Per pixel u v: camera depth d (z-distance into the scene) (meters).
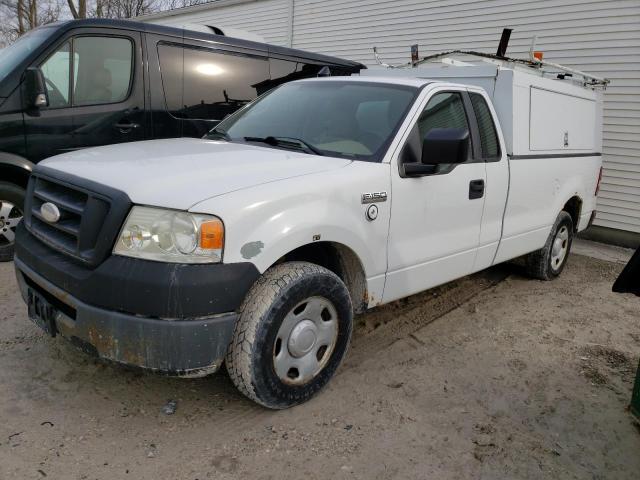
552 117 5.33
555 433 3.13
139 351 2.58
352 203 3.19
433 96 3.92
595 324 4.82
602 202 8.39
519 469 2.79
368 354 3.89
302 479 2.59
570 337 4.50
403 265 3.65
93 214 2.71
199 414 3.03
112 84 5.65
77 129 5.43
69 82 5.39
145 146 3.62
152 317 2.55
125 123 5.74
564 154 5.57
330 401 3.24
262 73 6.87
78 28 5.41
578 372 3.88
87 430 2.82
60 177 3.04
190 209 2.57
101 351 2.65
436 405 3.30
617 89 8.03
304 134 3.83
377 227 3.37
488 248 4.51
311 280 2.94
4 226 5.30
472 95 4.34
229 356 2.80
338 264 3.40
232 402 3.16
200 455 2.70
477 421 3.17
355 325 4.39
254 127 4.08
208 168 2.96
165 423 2.93
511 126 4.68
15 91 5.09
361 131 3.69
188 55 6.18
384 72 5.56
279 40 12.83
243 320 2.77
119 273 2.56
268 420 3.02
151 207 2.61
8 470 2.48
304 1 12.16
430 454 2.85
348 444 2.87
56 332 2.94
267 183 2.87
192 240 2.56
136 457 2.65
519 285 5.74
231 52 6.56
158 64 5.94
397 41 10.59
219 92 6.46
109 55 5.61
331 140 3.70
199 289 2.55
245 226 2.68
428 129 3.80
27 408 2.95
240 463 2.66
